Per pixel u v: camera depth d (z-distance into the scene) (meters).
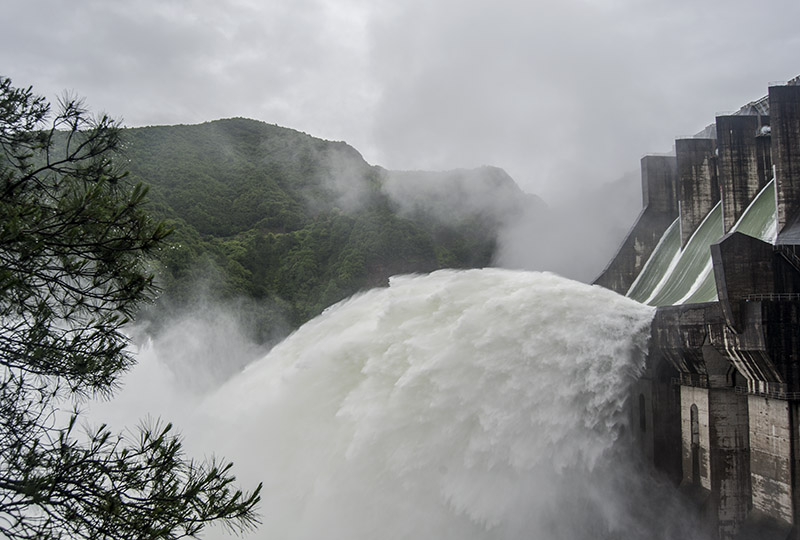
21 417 11.91
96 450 11.86
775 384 35.34
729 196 55.34
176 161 144.00
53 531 10.73
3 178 13.00
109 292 13.67
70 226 13.05
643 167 71.44
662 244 68.94
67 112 14.38
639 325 42.38
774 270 36.59
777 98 46.56
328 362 42.41
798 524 34.06
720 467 39.56
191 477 12.62
